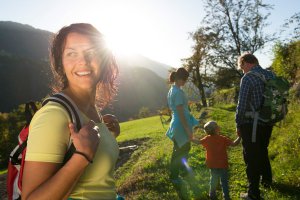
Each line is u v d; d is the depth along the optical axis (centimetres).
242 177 769
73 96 217
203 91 4509
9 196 190
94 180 199
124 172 1000
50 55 222
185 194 700
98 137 178
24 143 185
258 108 598
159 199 691
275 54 1962
